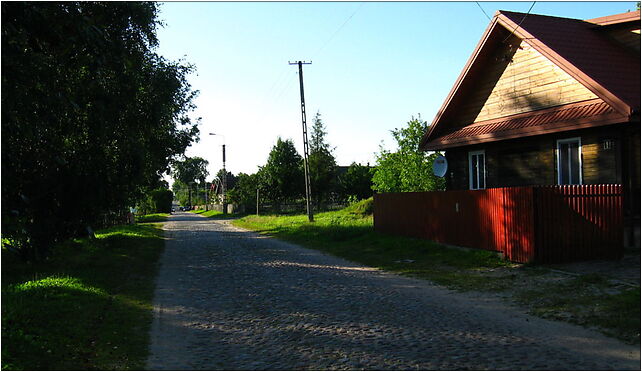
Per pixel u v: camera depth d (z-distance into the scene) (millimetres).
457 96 17844
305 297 9188
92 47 9047
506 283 10055
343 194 58250
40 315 7086
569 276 10055
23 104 7879
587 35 15586
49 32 7852
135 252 16953
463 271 11805
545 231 11453
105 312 7930
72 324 6922
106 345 6184
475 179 18312
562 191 11594
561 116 13609
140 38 15539
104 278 11227
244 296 9391
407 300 8852
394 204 19297
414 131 41375
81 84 11594
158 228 35094
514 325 6992
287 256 15977
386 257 14820
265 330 6941
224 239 23734
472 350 5863
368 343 6207
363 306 8367
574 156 14133
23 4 7164
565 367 5242
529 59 15531
